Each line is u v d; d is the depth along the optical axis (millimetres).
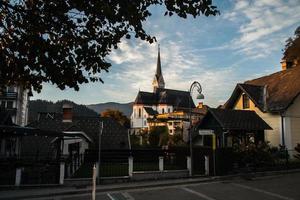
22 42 6660
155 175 17953
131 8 6309
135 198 13273
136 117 124125
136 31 6781
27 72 6871
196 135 29266
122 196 13789
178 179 17969
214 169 18969
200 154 20422
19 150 30547
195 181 17328
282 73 31484
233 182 17344
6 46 6734
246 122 25578
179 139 53656
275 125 27094
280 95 27953
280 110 26203
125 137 36938
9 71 6883
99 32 6812
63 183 15789
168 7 6527
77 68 6883
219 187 15781
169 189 15375
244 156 20453
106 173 18922
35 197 13633
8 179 16047
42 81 7004
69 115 36938
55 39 6805
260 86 31078
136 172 17469
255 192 14344
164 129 63344
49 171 17312
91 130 36719
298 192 14211
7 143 28156
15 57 6766
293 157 25703
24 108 55281
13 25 6719
